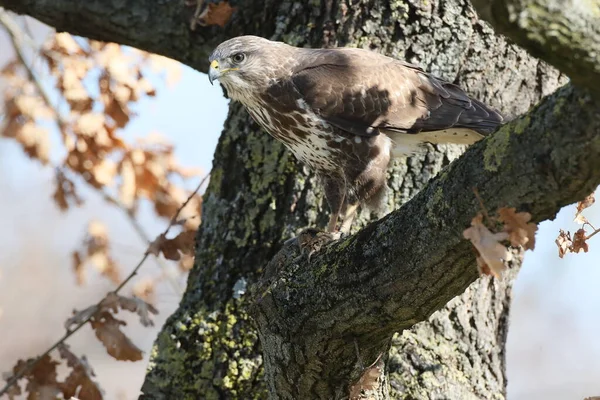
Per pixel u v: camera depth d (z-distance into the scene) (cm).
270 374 951
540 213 720
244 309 1081
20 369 1183
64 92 1408
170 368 1094
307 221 1098
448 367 1043
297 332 900
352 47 1123
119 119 1416
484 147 727
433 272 787
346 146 1097
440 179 765
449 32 1113
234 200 1130
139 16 1227
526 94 1131
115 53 1405
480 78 1121
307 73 1101
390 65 1102
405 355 1035
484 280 1083
